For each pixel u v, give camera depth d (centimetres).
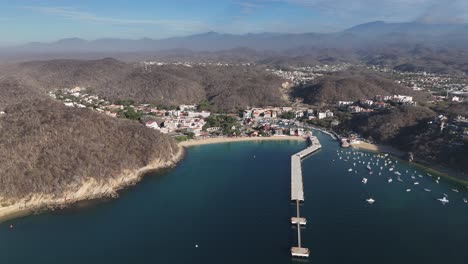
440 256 14775
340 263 14300
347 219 17875
